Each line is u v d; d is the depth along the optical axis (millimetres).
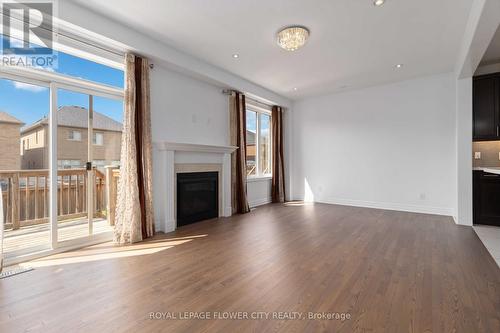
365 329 1534
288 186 6801
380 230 3773
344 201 6016
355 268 2428
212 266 2494
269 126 6664
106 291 2014
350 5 2678
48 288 2062
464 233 3590
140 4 2662
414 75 4867
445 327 1549
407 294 1943
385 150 5438
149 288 2062
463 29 3135
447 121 4754
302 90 5844
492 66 4285
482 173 4012
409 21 2977
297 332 1512
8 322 1621
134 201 3266
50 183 2844
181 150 4012
